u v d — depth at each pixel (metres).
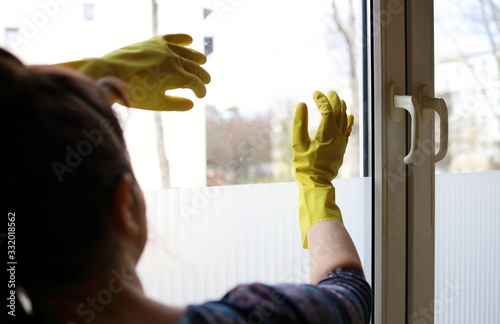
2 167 0.34
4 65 0.35
